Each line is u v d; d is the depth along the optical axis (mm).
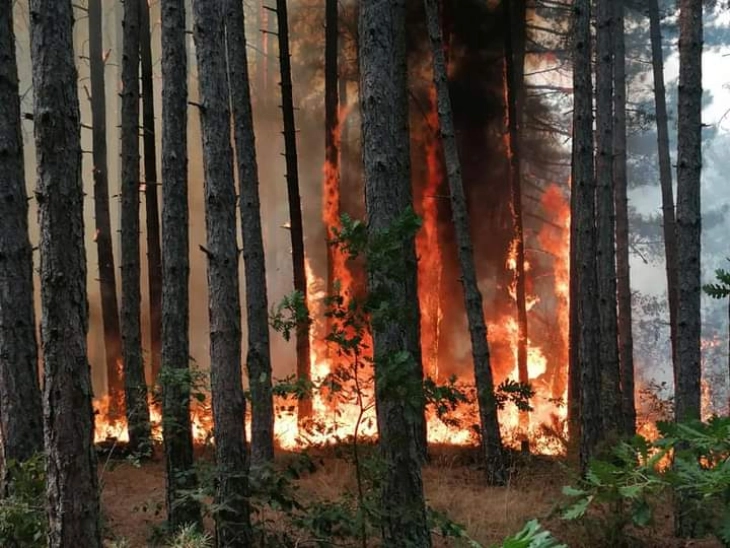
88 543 5223
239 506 7184
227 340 7293
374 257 6098
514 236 22469
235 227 7500
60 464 5188
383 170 6949
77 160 5340
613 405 12609
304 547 7559
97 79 17781
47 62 5234
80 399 5246
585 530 8016
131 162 14516
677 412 8805
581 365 10891
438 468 13445
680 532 7957
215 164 7414
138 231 14461
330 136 19516
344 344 6219
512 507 9867
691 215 8852
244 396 7418
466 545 7152
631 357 16984
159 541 7805
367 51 7043
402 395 6113
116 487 10836
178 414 8117
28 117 5363
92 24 17859
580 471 10773
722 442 2475
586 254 11016
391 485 6781
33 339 7586
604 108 13805
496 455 12258
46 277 5207
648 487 2369
